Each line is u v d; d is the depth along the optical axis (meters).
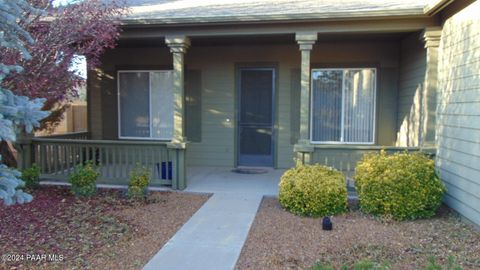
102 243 4.01
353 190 6.02
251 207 5.36
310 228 4.49
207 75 8.32
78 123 11.02
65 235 4.22
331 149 5.95
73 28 5.34
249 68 8.16
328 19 5.72
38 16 4.90
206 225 4.61
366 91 7.81
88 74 8.72
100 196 5.94
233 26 6.12
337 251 3.77
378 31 5.89
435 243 4.00
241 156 8.38
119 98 8.65
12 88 4.85
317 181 5.04
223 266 3.48
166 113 8.51
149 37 6.35
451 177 5.13
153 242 4.06
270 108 8.19
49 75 5.25
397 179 4.81
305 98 5.96
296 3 6.84
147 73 8.52
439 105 5.62
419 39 6.14
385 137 7.80
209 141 8.43
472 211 4.52
